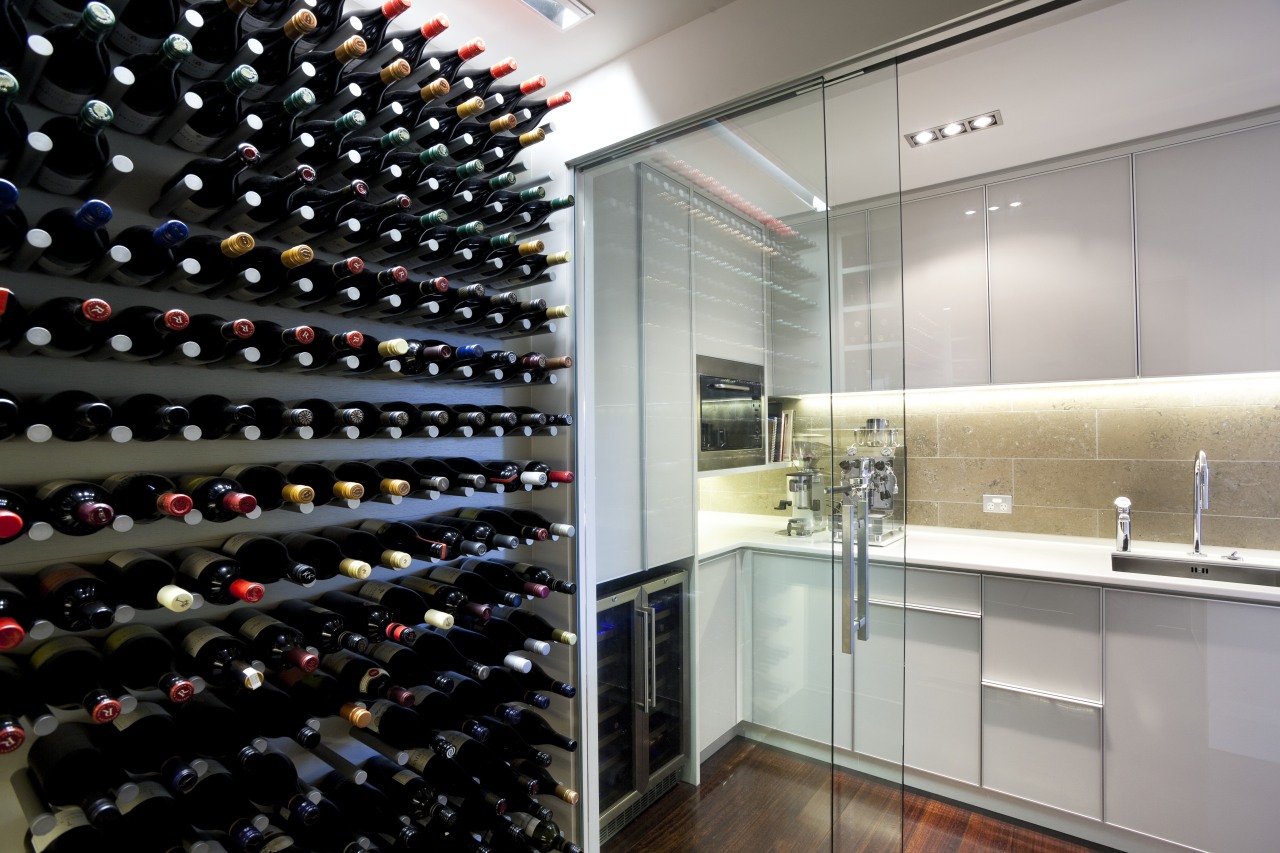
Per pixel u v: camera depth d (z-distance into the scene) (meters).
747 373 1.59
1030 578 2.00
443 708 1.33
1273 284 1.85
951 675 2.13
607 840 1.75
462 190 1.34
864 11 1.22
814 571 1.53
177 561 1.02
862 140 1.35
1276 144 1.85
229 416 0.98
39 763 0.87
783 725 1.58
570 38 1.51
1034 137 2.05
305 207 1.02
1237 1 1.37
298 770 1.21
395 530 1.31
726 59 1.40
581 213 1.72
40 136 0.74
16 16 0.80
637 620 1.84
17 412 0.74
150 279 0.95
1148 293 2.05
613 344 1.77
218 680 0.92
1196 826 1.75
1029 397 2.49
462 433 1.31
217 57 0.99
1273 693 1.65
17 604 0.82
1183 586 1.76
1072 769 1.92
